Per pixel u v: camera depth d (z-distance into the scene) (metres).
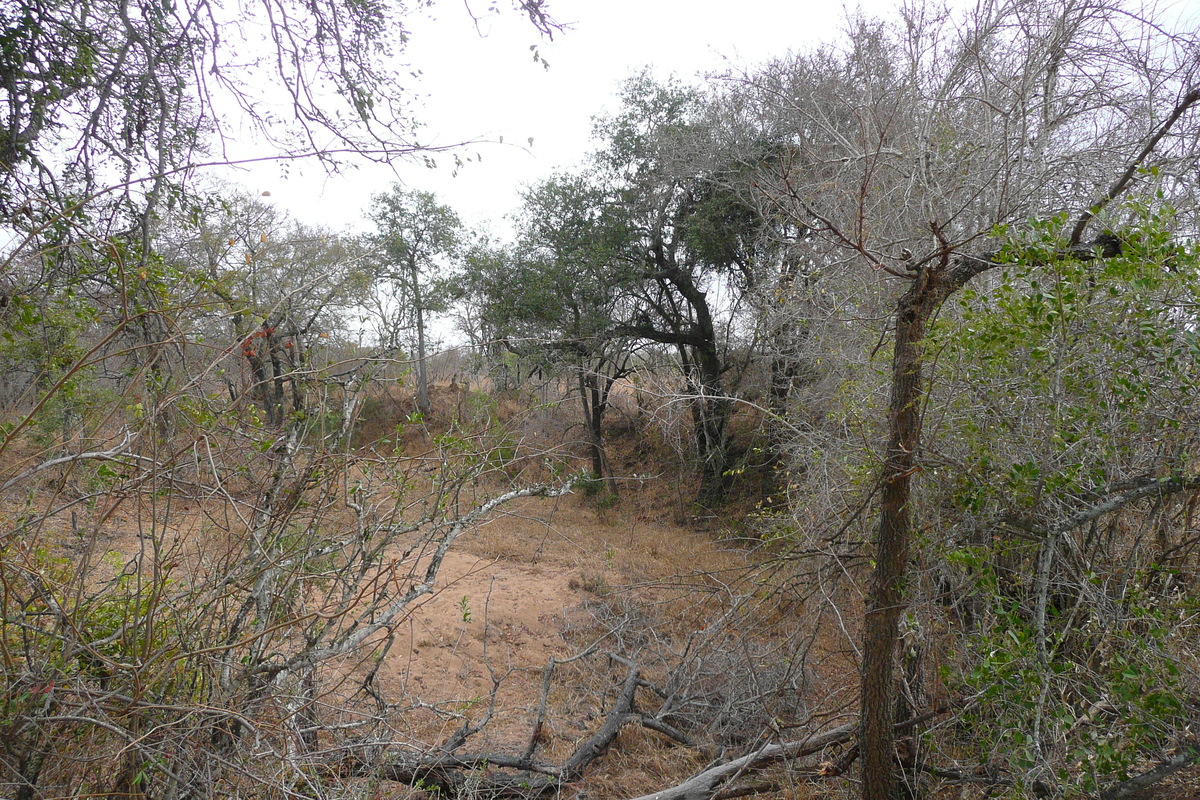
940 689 4.16
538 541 12.48
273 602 3.21
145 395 2.57
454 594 9.33
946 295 3.36
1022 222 4.75
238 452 3.16
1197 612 3.07
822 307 7.14
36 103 4.45
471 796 4.62
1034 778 3.04
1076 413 3.06
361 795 3.42
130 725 2.56
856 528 4.74
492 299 17.06
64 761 2.53
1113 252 2.99
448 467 3.82
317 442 3.37
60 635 2.53
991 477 3.48
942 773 3.79
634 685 6.64
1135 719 2.87
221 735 2.80
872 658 3.58
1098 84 5.48
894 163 6.12
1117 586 3.53
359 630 3.32
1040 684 3.13
